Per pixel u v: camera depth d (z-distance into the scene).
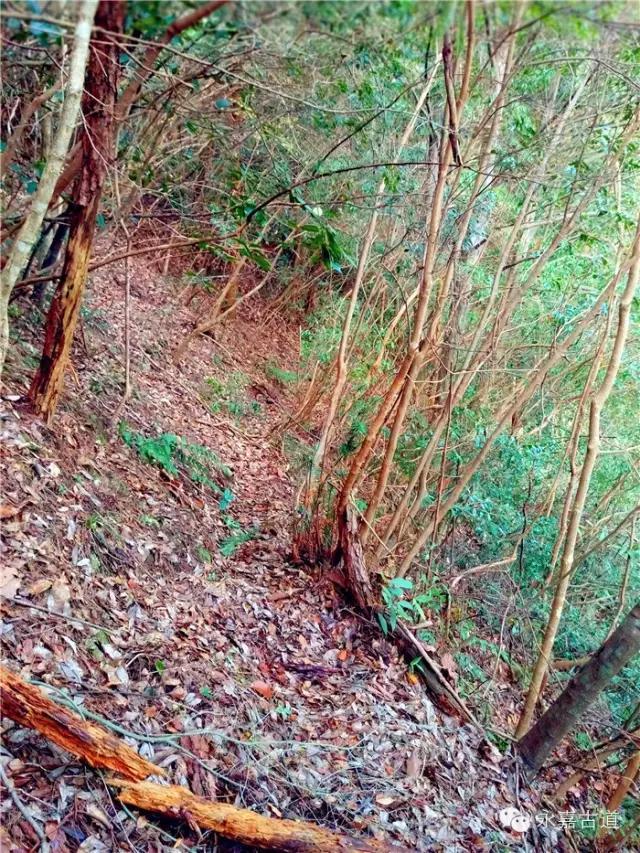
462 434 5.67
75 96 2.22
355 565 4.60
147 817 2.36
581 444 6.20
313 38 2.47
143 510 4.57
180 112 4.06
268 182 5.23
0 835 1.96
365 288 7.19
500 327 5.27
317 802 2.98
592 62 3.96
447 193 4.82
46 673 2.62
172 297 9.93
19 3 1.88
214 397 8.20
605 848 4.04
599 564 5.87
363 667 4.16
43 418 4.10
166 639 3.46
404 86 3.92
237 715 3.24
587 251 5.76
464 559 5.76
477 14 2.12
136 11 2.04
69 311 3.89
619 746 4.21
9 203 3.87
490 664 5.21
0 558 2.99
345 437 6.10
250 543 5.29
